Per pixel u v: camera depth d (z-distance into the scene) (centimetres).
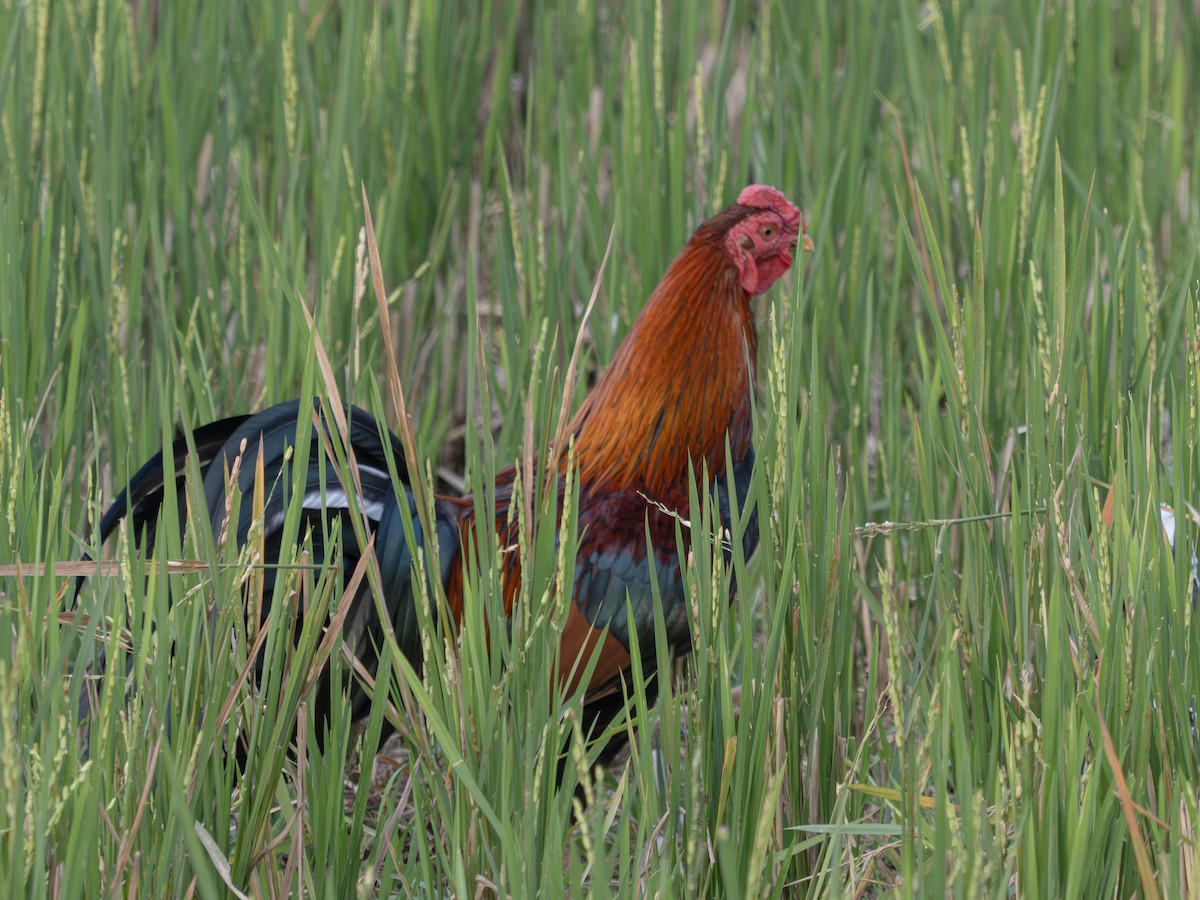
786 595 860
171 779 677
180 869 782
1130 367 1084
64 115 1457
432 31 1692
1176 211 1697
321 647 828
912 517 1241
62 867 763
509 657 830
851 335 1404
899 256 1399
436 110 1675
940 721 823
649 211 1473
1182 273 1322
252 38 1825
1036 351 975
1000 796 773
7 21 1582
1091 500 875
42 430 1313
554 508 846
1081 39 1734
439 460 1602
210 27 1630
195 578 849
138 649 775
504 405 1318
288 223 1371
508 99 1800
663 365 1096
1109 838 821
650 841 820
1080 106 1702
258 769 838
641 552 1065
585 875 866
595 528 1067
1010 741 823
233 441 948
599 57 1903
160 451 988
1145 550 839
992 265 1318
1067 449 1002
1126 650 844
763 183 1571
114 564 785
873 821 1015
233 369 1409
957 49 1697
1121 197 1677
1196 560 927
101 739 767
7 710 664
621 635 1065
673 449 1095
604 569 1057
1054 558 895
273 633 815
